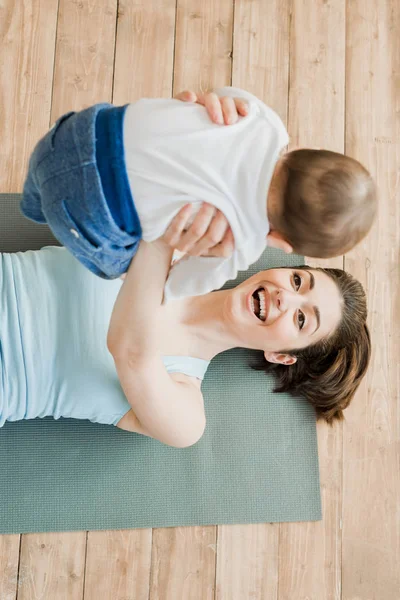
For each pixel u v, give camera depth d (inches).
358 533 71.9
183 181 34.6
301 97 78.5
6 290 56.7
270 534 69.7
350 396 67.4
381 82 81.0
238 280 69.4
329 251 36.9
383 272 77.1
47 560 65.7
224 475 67.1
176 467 66.1
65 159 35.9
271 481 68.0
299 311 59.5
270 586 69.2
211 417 67.5
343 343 63.3
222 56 77.1
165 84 75.4
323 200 34.3
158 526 65.2
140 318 45.0
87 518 64.1
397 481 73.6
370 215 35.8
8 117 71.4
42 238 65.6
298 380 66.9
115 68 74.4
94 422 64.3
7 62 72.1
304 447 69.1
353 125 79.4
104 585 66.3
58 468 63.8
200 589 67.9
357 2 81.6
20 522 62.7
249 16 78.3
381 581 71.5
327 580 70.4
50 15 73.5
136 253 41.4
